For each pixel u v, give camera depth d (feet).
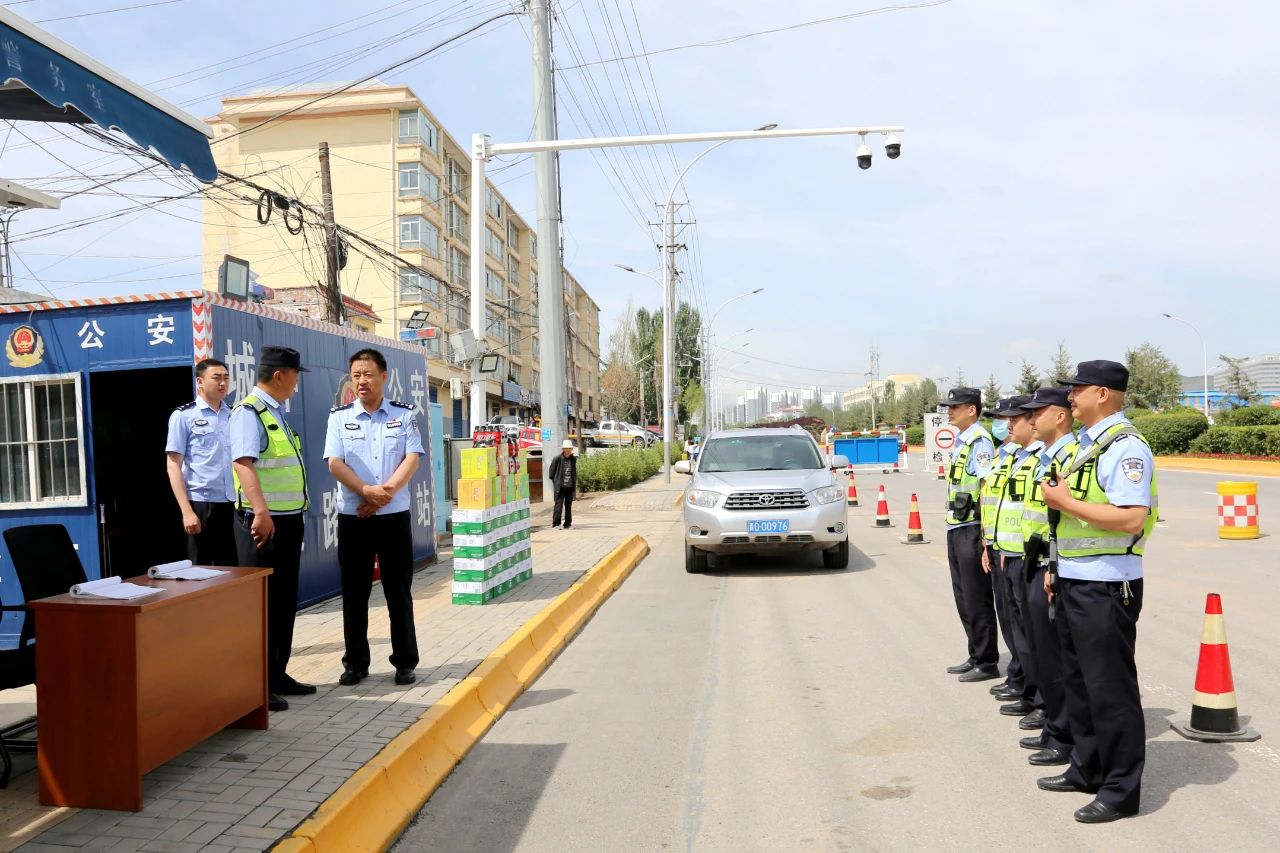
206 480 20.11
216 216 139.74
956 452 21.89
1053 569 14.19
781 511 38.22
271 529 17.94
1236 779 14.88
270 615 18.62
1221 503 46.21
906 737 17.65
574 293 279.08
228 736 16.20
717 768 16.30
